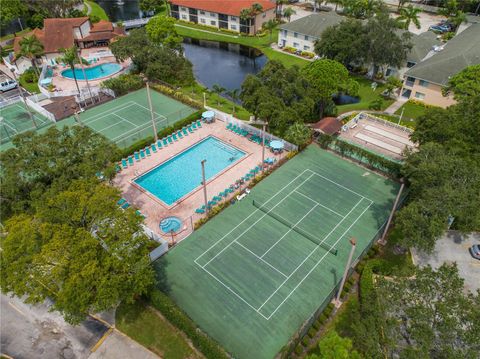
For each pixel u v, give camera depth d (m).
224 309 31.00
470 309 24.44
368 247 36.28
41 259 23.67
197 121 57.34
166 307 29.44
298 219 40.06
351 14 100.19
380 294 26.45
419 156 36.62
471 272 35.16
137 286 27.27
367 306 26.53
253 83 50.81
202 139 53.81
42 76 71.00
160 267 34.56
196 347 28.44
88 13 117.44
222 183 45.75
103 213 27.88
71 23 84.00
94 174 32.19
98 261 25.53
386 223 38.50
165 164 49.31
